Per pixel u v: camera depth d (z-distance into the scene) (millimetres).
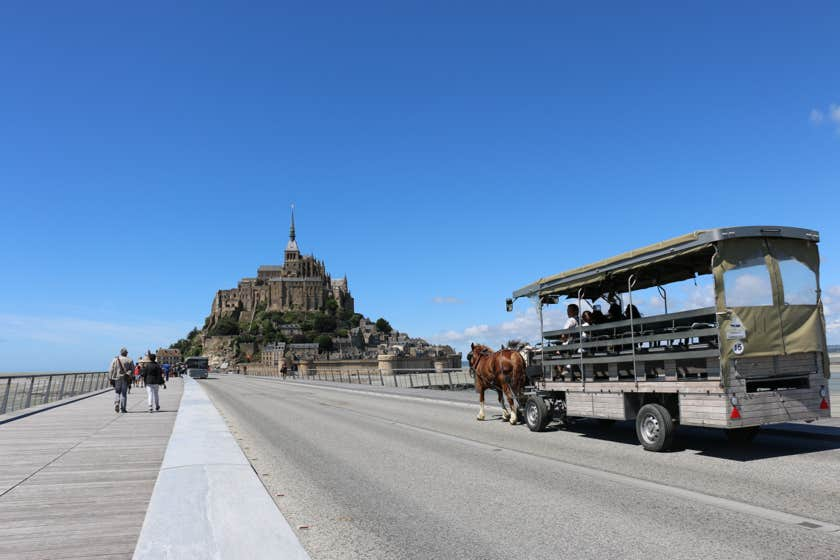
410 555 5895
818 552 5629
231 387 53906
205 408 23703
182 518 6605
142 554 5434
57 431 16422
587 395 13656
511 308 17453
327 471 10469
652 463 10375
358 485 9250
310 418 20812
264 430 17188
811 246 11484
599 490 8453
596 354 13547
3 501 8008
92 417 20781
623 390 12469
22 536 6348
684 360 11078
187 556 5398
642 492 8242
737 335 10344
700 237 10711
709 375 10539
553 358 15258
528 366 17422
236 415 22422
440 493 8570
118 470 10352
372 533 6668
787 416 10703
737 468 9641
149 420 19688
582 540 6207
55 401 28875
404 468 10625
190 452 11125
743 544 5914
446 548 6086
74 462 11188
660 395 11977
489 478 9539
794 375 10898
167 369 68500
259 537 5965
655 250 11742
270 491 8906
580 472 9805
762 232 10695
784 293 10977
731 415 10125
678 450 11633
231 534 6051
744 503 7449
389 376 48406
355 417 20938
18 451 12633
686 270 13562
